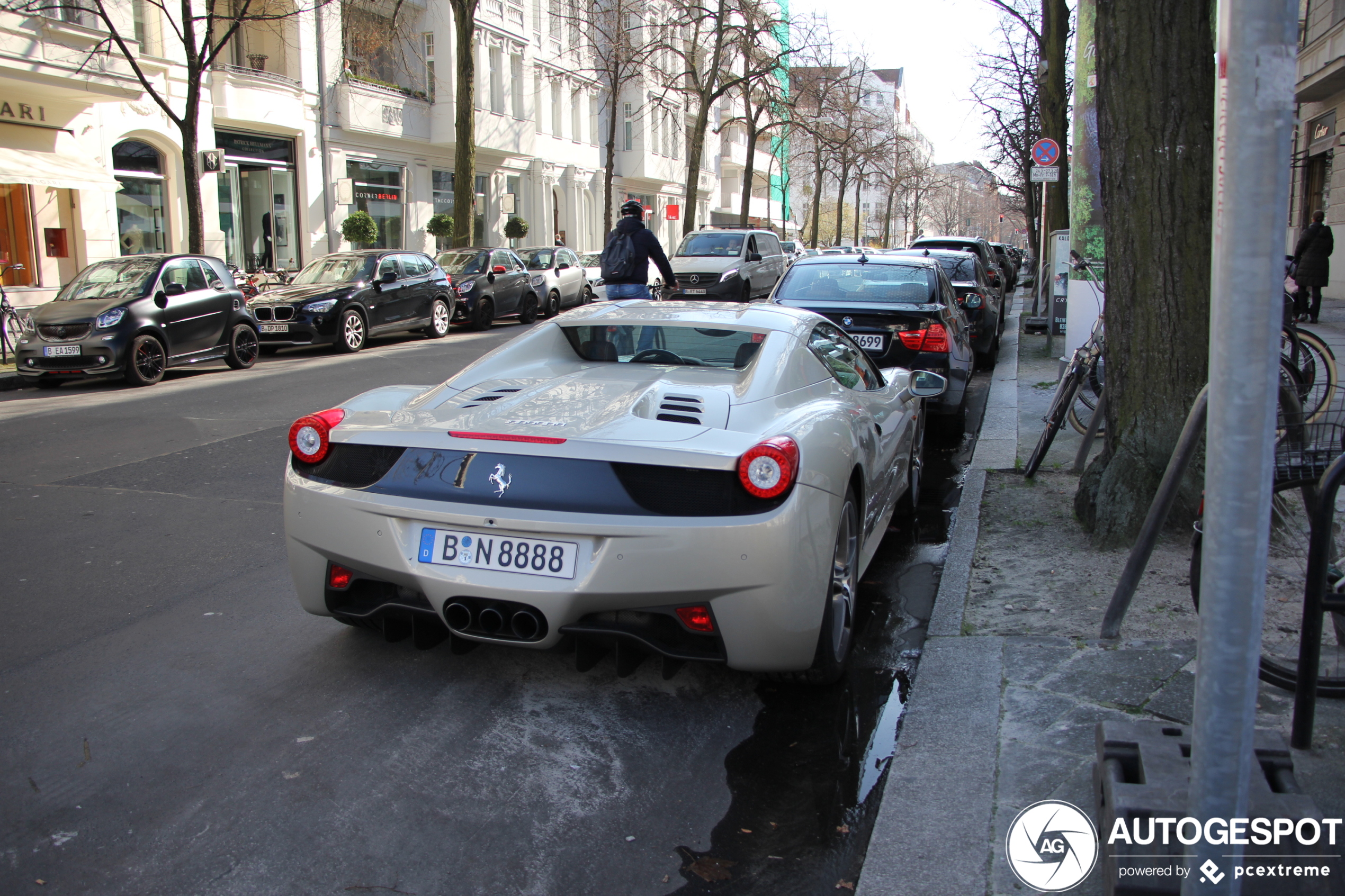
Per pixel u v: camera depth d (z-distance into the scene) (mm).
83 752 3203
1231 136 1428
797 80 34812
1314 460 3244
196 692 3650
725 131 57250
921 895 2408
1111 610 3781
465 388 3994
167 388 12070
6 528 5852
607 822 2832
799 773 3109
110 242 20250
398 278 17297
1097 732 2688
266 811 2863
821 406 3824
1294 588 3963
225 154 23578
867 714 3508
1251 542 1506
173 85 21219
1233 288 1459
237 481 7043
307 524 3527
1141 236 4824
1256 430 1478
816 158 49281
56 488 6836
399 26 27625
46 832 2756
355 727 3383
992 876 2457
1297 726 2932
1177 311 4789
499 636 3248
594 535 3107
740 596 3094
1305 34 20609
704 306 4789
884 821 2707
